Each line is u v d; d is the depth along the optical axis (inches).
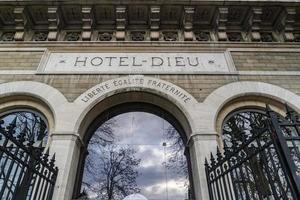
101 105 271.3
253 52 309.1
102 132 279.7
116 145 274.7
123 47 307.4
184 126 268.8
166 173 259.6
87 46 306.3
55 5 307.7
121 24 321.1
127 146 274.5
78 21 328.5
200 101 264.7
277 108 271.1
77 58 297.4
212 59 301.1
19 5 304.7
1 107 264.8
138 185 252.8
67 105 257.9
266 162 133.0
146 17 327.6
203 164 225.3
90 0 305.6
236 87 275.6
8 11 312.3
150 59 298.5
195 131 242.8
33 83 272.5
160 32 328.2
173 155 269.4
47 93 265.4
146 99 281.0
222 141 253.0
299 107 262.4
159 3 309.9
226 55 304.5
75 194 235.3
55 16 310.0
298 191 102.6
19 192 149.8
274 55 307.9
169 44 309.3
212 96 268.1
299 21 327.0
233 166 164.6
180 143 274.5
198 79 281.7
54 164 212.1
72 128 241.8
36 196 174.9
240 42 314.3
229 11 320.2
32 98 268.7
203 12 322.3
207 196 210.2
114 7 315.0
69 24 329.4
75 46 306.0
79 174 247.3
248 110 277.1
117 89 269.3
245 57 304.7
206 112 255.9
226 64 297.0
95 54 301.7
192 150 246.4
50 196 195.2
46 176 188.7
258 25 323.3
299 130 128.4
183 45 309.1
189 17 317.4
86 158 263.7
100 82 276.4
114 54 302.4
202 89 273.6
